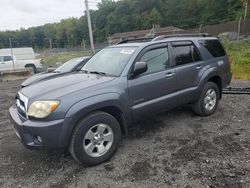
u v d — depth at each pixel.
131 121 3.80
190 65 4.61
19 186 3.08
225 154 3.54
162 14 75.69
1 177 3.30
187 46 4.70
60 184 3.07
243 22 26.62
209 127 4.56
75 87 3.36
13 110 3.76
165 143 4.00
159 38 4.41
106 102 3.37
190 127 4.61
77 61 8.02
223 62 5.36
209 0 61.62
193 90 4.64
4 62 18.25
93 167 3.41
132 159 3.55
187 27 67.88
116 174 3.21
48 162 3.62
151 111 4.00
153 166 3.34
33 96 3.26
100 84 3.45
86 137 3.28
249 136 4.11
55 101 3.08
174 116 5.22
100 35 74.00
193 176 3.06
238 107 5.68
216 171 3.14
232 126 4.56
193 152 3.65
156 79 4.00
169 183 2.96
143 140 4.16
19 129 3.23
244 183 2.87
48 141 3.05
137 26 73.19
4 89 11.21
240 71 10.88
